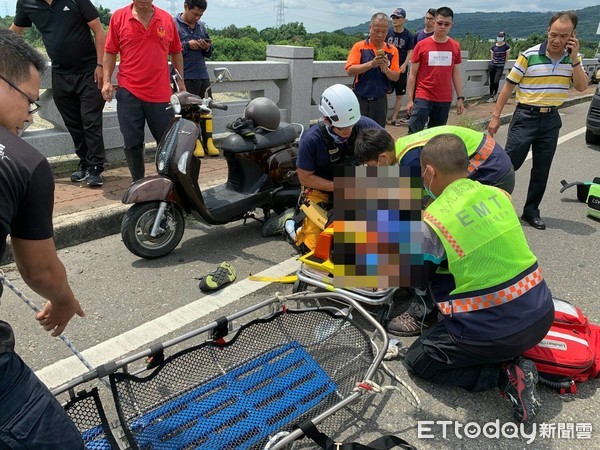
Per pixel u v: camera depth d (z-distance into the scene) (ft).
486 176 11.28
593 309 11.17
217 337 8.38
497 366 8.24
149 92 15.15
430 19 27.45
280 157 14.37
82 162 17.46
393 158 10.28
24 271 5.05
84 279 11.92
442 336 8.27
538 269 7.91
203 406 7.39
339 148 11.84
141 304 10.94
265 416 7.30
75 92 16.25
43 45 16.34
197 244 14.14
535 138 15.06
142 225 12.59
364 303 10.41
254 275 12.35
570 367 8.37
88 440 6.67
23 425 4.58
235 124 14.05
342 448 6.70
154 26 14.69
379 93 19.30
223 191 14.62
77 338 9.70
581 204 18.39
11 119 4.65
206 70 21.13
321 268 10.23
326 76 26.78
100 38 15.65
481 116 33.37
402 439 7.32
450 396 8.53
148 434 6.91
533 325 7.59
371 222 9.28
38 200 4.58
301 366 8.23
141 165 16.05
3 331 4.69
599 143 27.86
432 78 19.71
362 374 8.23
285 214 14.53
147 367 7.84
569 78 14.44
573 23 13.78
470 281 7.64
